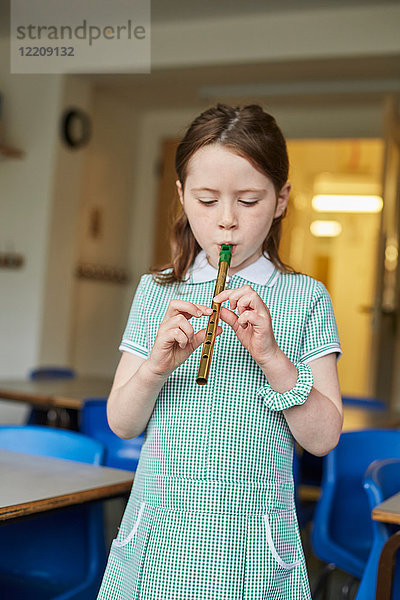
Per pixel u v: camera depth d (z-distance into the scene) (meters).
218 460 1.05
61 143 5.00
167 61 4.71
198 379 0.89
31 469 1.56
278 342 1.09
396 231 4.92
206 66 4.69
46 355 5.02
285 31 4.43
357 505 2.21
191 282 1.16
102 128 5.71
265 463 1.06
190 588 1.01
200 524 1.03
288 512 1.08
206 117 1.07
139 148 6.27
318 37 4.36
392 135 4.60
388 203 4.63
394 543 1.36
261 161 1.03
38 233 4.99
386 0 4.14
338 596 2.74
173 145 6.20
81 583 1.57
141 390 1.04
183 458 1.06
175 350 1.01
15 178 5.07
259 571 1.02
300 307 1.11
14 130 5.07
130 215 6.25
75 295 5.60
